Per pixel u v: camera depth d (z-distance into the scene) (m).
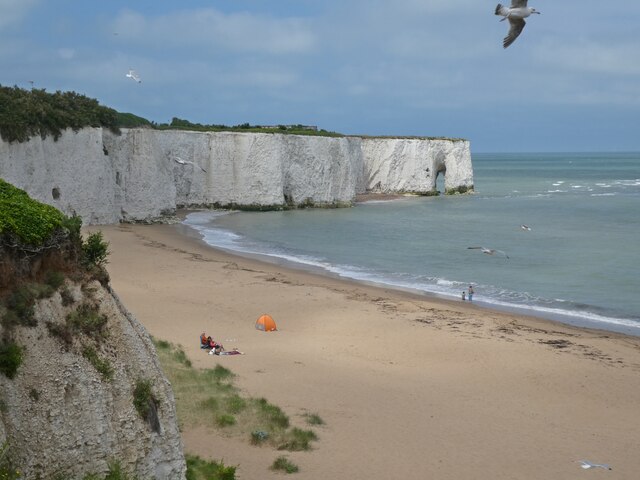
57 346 12.66
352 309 35.59
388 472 17.67
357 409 21.91
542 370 26.55
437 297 40.12
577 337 31.61
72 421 12.34
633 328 33.97
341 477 17.22
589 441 20.17
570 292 41.56
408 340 30.19
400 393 23.56
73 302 13.47
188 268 44.81
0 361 11.76
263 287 40.19
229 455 17.88
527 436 20.36
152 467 13.56
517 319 34.91
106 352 13.51
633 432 20.97
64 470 12.02
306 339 30.12
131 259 46.75
